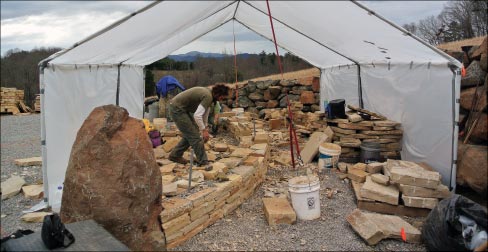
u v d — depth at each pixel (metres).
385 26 4.66
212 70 26.12
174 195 4.15
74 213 3.23
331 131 7.10
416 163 5.76
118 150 3.30
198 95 5.25
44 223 2.61
